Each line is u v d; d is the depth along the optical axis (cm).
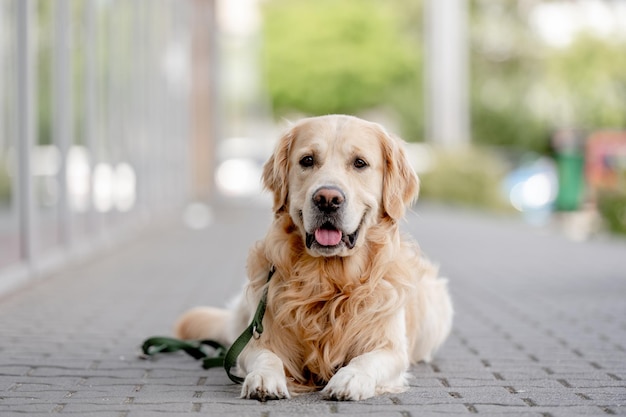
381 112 3894
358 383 380
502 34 3481
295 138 429
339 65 3588
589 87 3080
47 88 861
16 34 759
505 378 438
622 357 492
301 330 411
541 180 2159
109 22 1130
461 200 2303
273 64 3672
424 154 2428
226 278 854
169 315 637
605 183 1669
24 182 776
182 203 1850
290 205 419
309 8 3712
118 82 1188
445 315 497
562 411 365
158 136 1525
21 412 361
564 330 583
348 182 409
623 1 3034
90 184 1031
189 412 358
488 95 3453
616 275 891
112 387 411
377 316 410
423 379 436
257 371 385
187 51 1917
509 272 923
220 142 2320
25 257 793
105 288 771
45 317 618
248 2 3180
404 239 448
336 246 399
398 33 3816
